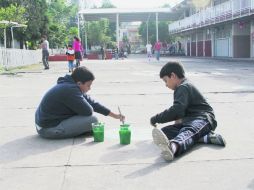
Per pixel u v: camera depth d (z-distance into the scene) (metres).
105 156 4.62
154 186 3.66
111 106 8.41
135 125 6.34
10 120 7.06
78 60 21.11
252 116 6.96
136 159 4.48
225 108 7.88
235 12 30.00
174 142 4.47
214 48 42.88
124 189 3.61
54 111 5.48
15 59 26.06
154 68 22.25
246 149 4.78
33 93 11.14
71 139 5.48
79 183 3.79
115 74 17.92
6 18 29.09
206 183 3.71
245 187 3.61
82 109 5.46
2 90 12.06
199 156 4.52
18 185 3.78
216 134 5.00
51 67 25.22
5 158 4.65
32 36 41.47
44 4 41.72
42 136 5.62
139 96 10.01
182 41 59.75
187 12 52.62
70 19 66.75
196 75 16.36
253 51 34.09
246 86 11.80
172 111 4.91
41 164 4.39
